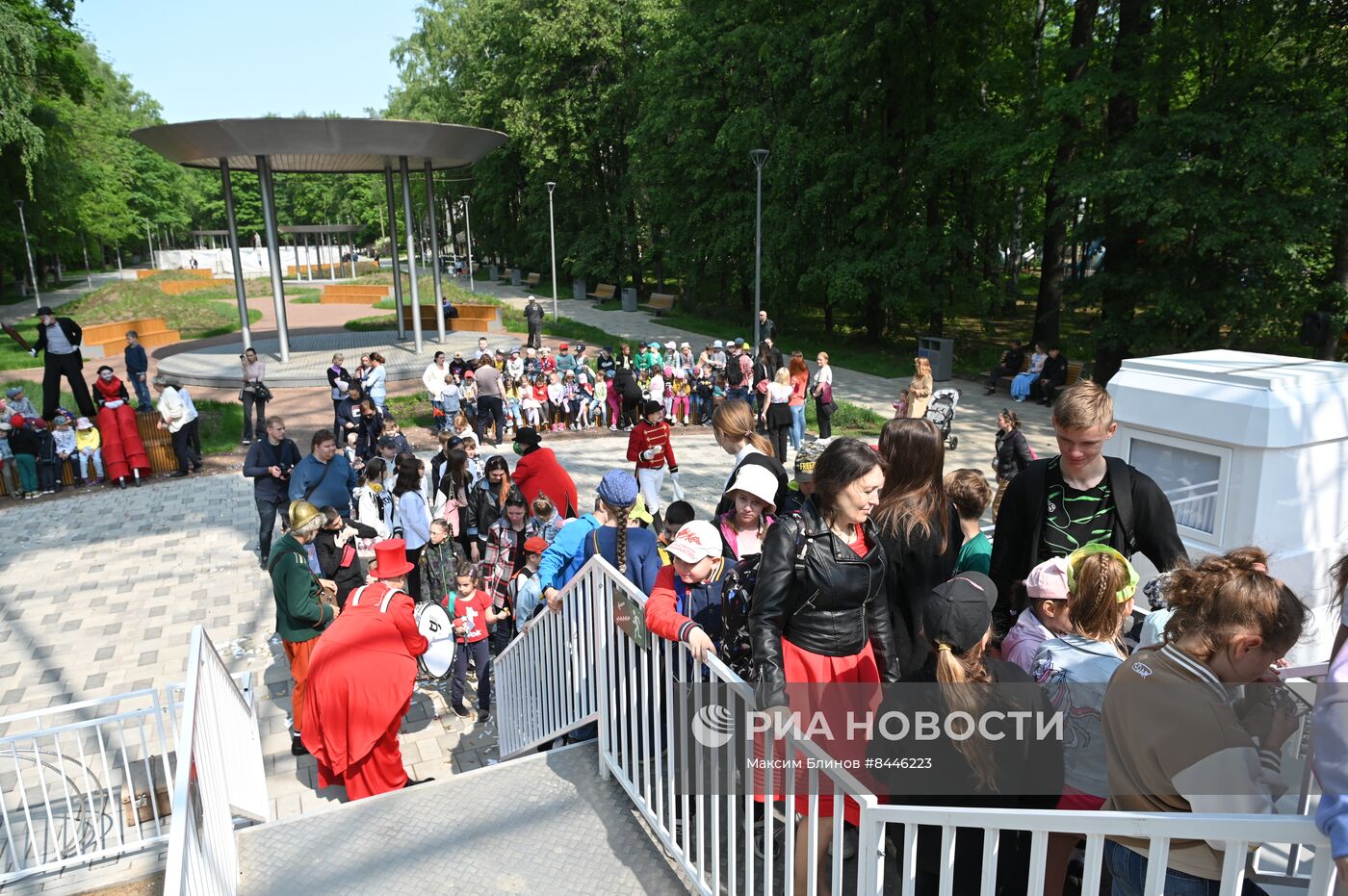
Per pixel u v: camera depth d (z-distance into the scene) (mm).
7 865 5070
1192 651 2070
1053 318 22703
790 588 2744
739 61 27234
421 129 21219
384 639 5395
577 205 43625
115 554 10852
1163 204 15484
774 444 14000
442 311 27391
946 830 1947
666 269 43688
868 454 2684
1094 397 2922
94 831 5004
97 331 26844
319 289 51906
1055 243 23188
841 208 25375
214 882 2875
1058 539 3129
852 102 24641
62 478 14078
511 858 3324
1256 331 16844
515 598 6875
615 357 21516
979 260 25109
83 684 7613
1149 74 16875
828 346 28531
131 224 74312
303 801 5891
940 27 21734
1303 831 1405
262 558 10125
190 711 3021
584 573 3879
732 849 2713
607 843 3389
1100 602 2553
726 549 3613
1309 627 4312
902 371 24016
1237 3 16062
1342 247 17188
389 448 10000
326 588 6945
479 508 7977
